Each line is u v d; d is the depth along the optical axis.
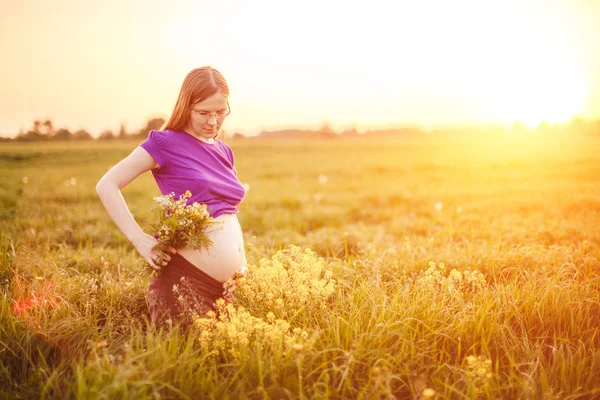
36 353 2.91
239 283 3.28
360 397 2.41
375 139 69.50
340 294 3.54
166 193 3.12
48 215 8.25
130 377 2.37
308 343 2.70
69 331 3.08
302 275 3.35
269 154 36.31
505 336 3.17
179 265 3.06
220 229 3.08
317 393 2.40
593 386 2.76
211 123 3.08
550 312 3.45
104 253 5.34
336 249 5.94
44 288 3.69
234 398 2.47
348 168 22.25
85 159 26.55
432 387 2.70
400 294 3.54
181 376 2.49
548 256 4.76
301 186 15.43
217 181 3.11
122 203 2.93
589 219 7.27
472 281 3.97
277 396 2.42
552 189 11.84
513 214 8.57
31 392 2.52
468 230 6.94
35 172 18.61
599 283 4.10
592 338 3.11
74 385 2.39
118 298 3.67
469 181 15.47
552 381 2.79
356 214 9.80
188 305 2.99
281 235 7.07
